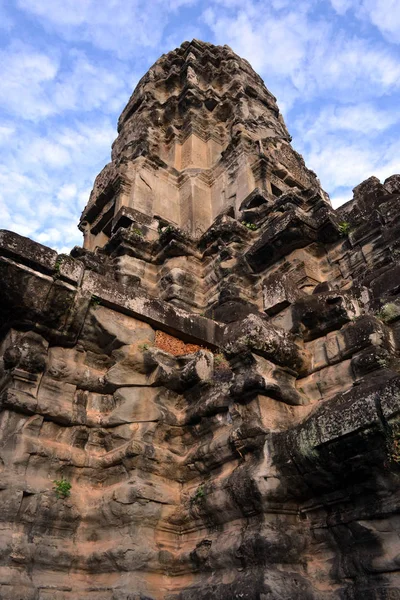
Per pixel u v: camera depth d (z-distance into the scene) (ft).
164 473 24.70
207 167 65.21
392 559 16.28
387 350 21.12
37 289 24.44
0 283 23.52
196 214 56.85
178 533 23.62
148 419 25.67
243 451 21.40
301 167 63.52
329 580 17.85
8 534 21.02
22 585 20.22
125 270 47.11
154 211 57.31
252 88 76.28
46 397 24.79
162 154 68.64
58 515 22.68
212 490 22.15
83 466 24.68
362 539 17.25
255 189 50.39
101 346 26.96
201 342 29.94
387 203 36.17
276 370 22.40
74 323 25.76
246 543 18.89
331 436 17.43
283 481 19.53
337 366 22.21
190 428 25.85
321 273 38.55
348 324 22.59
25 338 24.76
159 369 26.58
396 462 15.98
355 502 17.95
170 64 84.53
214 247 46.57
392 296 23.89
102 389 26.58
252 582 17.81
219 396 24.70
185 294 44.55
